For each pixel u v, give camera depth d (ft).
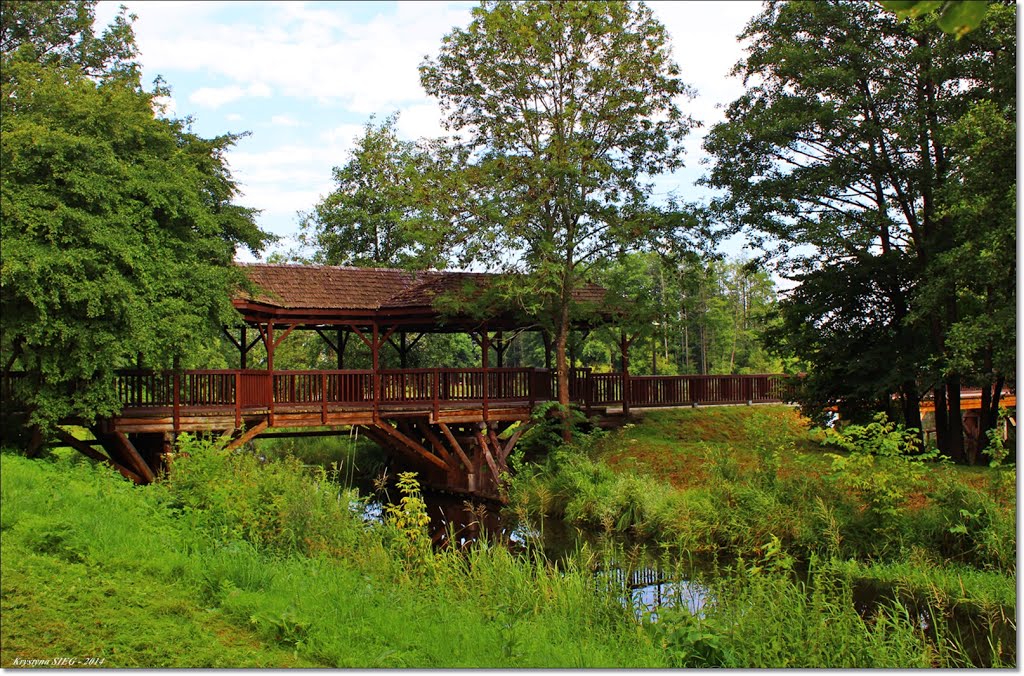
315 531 35.09
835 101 64.34
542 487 60.13
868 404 71.67
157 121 48.57
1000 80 56.18
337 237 115.44
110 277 40.24
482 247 63.57
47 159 39.70
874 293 69.51
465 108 67.26
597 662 22.65
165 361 46.50
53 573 24.03
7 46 49.85
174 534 30.76
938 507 42.32
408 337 108.68
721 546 46.03
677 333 72.13
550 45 64.34
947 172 61.31
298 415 61.98
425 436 71.10
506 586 30.50
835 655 24.84
